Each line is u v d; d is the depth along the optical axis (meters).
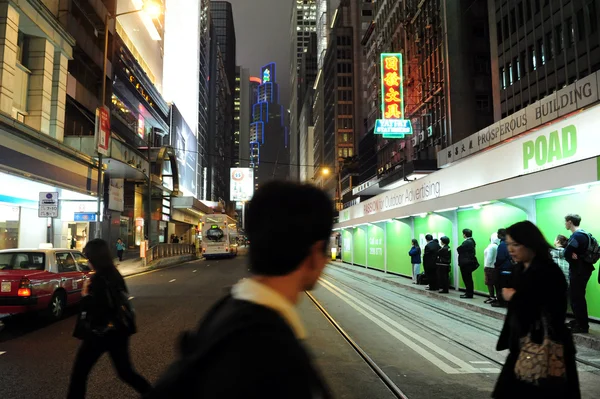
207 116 101.50
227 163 153.25
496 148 12.42
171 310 10.55
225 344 0.86
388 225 20.20
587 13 29.88
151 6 21.72
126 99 41.25
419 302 11.80
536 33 35.34
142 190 46.91
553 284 2.63
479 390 4.94
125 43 41.97
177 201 55.91
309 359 0.92
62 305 9.45
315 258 1.13
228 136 158.75
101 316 3.84
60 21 26.48
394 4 62.00
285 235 1.04
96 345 3.83
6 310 8.21
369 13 102.88
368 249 23.89
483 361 6.14
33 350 6.75
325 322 9.01
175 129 60.66
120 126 38.56
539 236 2.80
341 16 105.81
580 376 5.37
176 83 64.56
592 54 29.47
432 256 13.41
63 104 24.19
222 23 175.62
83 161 24.02
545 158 10.34
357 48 101.44
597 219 8.17
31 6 20.55
